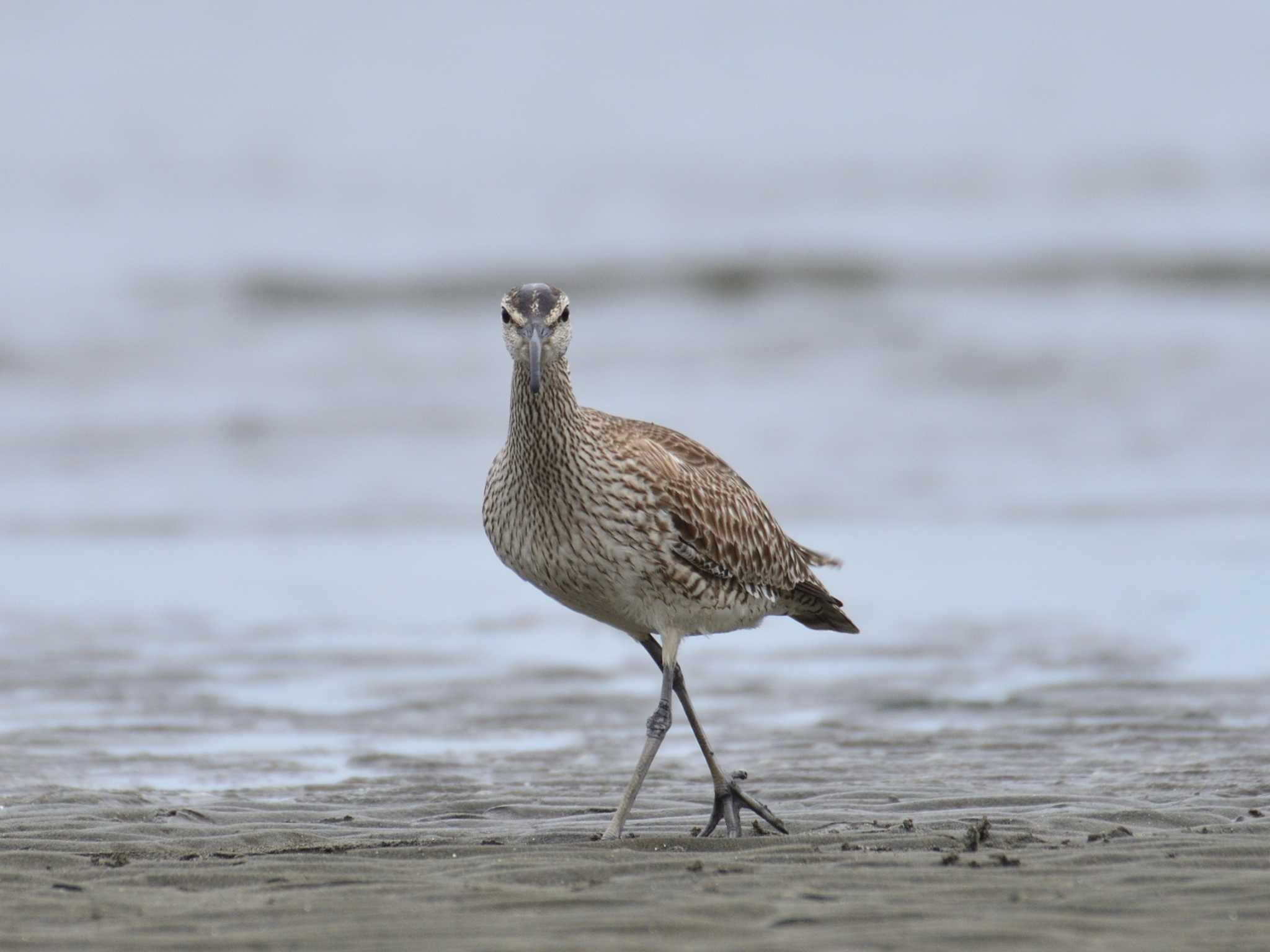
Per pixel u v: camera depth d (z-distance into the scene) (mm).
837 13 74125
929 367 27250
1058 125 56875
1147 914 5668
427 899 6059
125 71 66500
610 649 13398
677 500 8531
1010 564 16250
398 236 43438
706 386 26578
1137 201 46219
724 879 6340
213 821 8289
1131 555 16469
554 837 7879
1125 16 71562
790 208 46625
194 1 76438
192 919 5770
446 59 70125
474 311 34719
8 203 47156
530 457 8375
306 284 37062
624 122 60469
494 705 11516
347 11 76125
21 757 9977
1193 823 7785
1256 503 18766
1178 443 22047
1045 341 29047
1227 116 57250
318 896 6137
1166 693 11422
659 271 37688
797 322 32125
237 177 51719
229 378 27594
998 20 72438
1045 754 9805
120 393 26469
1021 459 21375
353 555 17266
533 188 50438
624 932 5516
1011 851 6949
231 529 18578
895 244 40781
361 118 60938
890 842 7227
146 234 43375
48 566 16688
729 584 8852
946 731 10547
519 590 15680
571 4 76750
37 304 34438
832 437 22828
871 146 55188
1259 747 9773
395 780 9445
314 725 10930
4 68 66812
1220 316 31656
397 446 22844
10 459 22234
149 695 11711
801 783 9227
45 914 5891
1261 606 14273
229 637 13664
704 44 71375
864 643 13375
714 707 11477
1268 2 72438
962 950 5277
